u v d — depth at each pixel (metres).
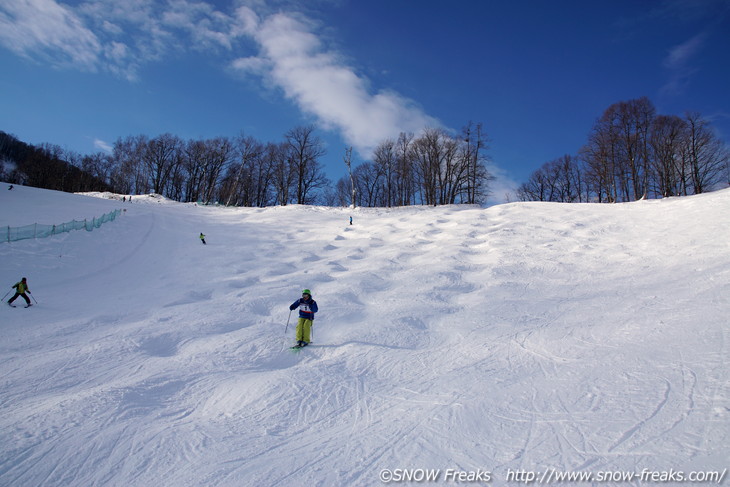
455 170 53.62
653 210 22.80
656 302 9.17
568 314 9.32
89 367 6.76
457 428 4.54
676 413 4.31
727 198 20.25
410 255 18.62
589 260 15.31
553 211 26.83
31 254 16.45
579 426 4.32
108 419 4.74
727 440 3.68
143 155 69.62
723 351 5.77
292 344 8.28
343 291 12.51
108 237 21.53
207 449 4.17
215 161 65.88
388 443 4.30
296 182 62.75
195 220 32.72
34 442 4.16
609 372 5.68
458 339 8.30
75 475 3.67
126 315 10.33
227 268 17.17
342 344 8.13
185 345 8.16
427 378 6.26
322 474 3.72
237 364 7.09
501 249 18.31
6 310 10.38
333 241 24.39
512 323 9.05
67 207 28.44
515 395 5.29
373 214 38.47
